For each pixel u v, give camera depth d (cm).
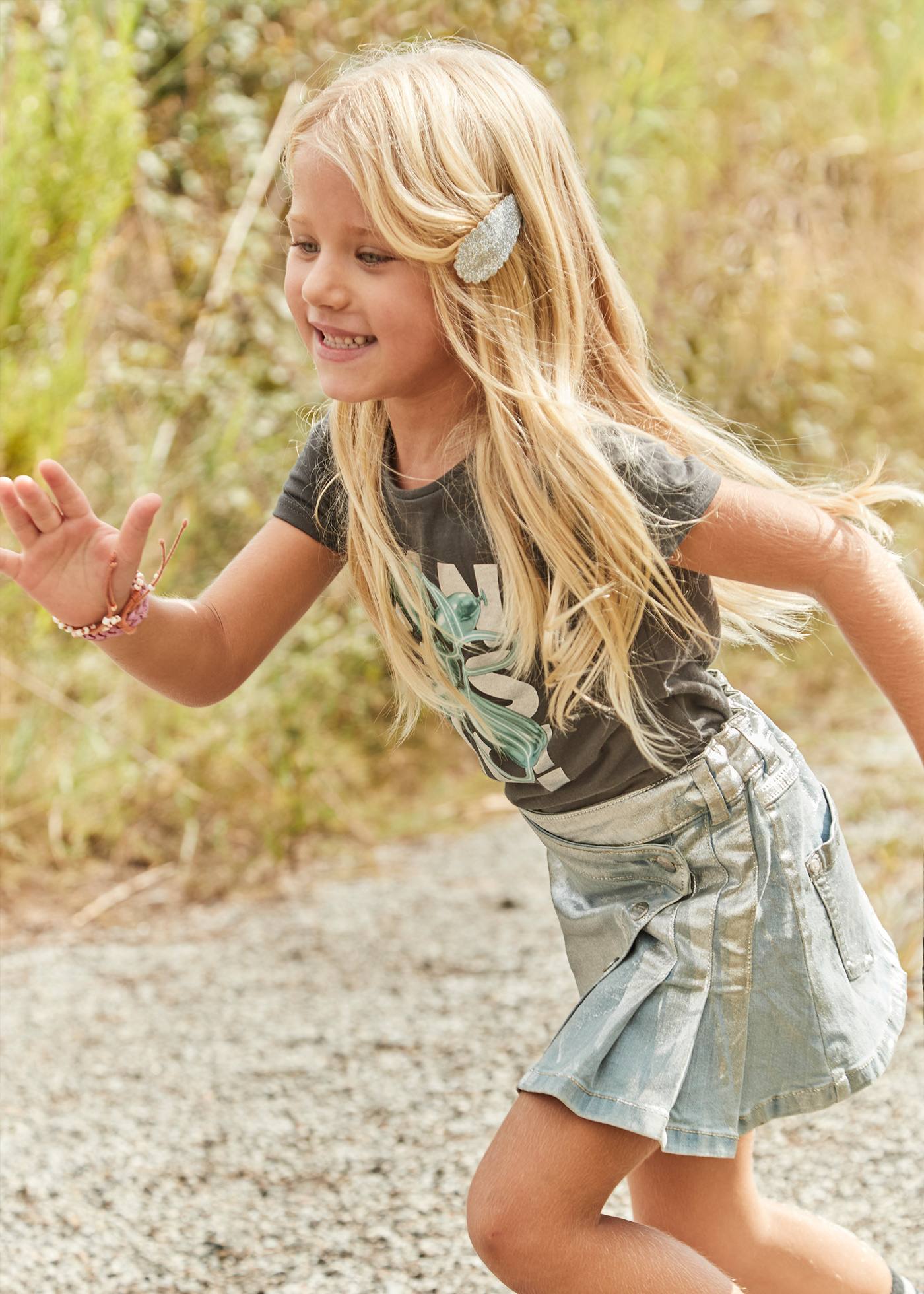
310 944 451
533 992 400
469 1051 369
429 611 214
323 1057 372
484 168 202
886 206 870
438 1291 270
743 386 754
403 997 405
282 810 546
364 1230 293
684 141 779
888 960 224
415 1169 314
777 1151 313
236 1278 279
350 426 218
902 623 204
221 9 700
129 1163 324
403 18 707
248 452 627
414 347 201
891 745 593
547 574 204
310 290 199
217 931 471
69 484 200
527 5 708
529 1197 192
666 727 207
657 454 203
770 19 901
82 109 584
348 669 615
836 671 694
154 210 665
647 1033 199
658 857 208
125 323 661
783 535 201
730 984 202
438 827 562
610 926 212
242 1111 346
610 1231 196
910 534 720
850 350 788
